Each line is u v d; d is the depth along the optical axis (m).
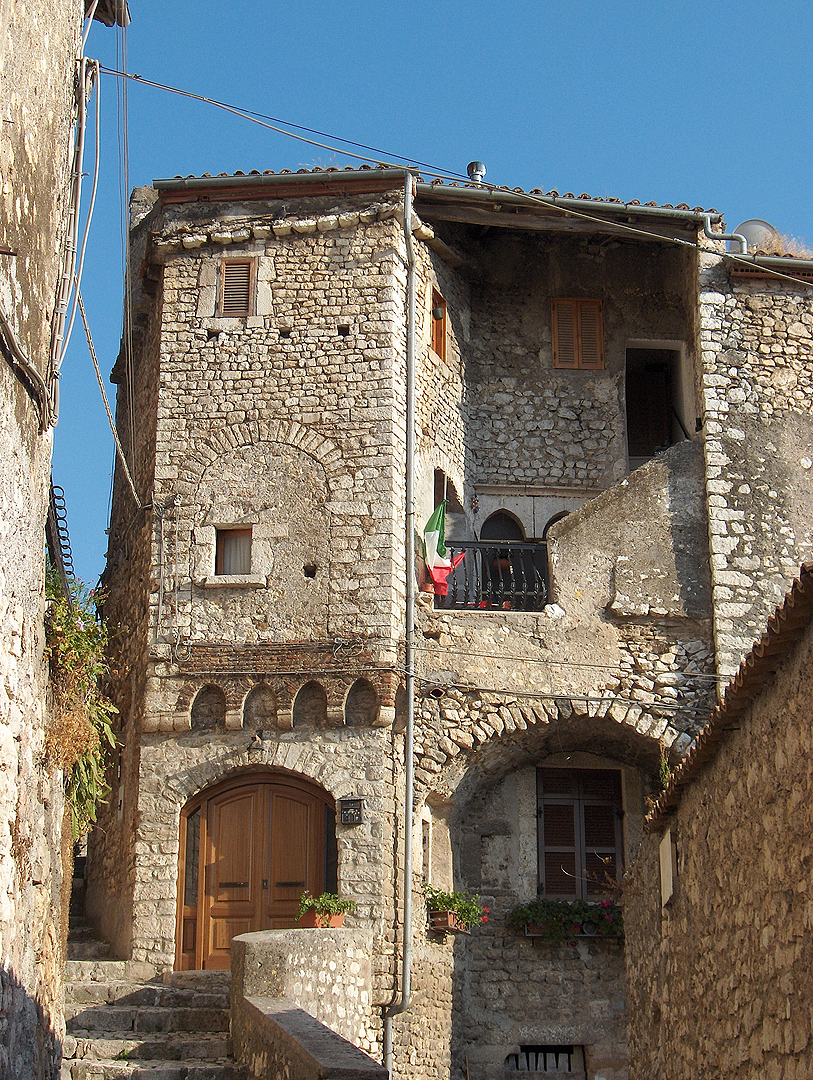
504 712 18.75
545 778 20.39
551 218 20.64
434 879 19.05
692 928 11.26
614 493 20.00
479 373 22.59
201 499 19.17
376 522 18.78
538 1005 19.36
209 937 17.84
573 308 23.06
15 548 9.80
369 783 17.88
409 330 19.56
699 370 20.77
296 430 19.28
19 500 9.90
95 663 12.57
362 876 17.47
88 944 18.42
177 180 20.05
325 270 19.86
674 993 11.94
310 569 18.73
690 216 20.78
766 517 19.91
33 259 10.39
